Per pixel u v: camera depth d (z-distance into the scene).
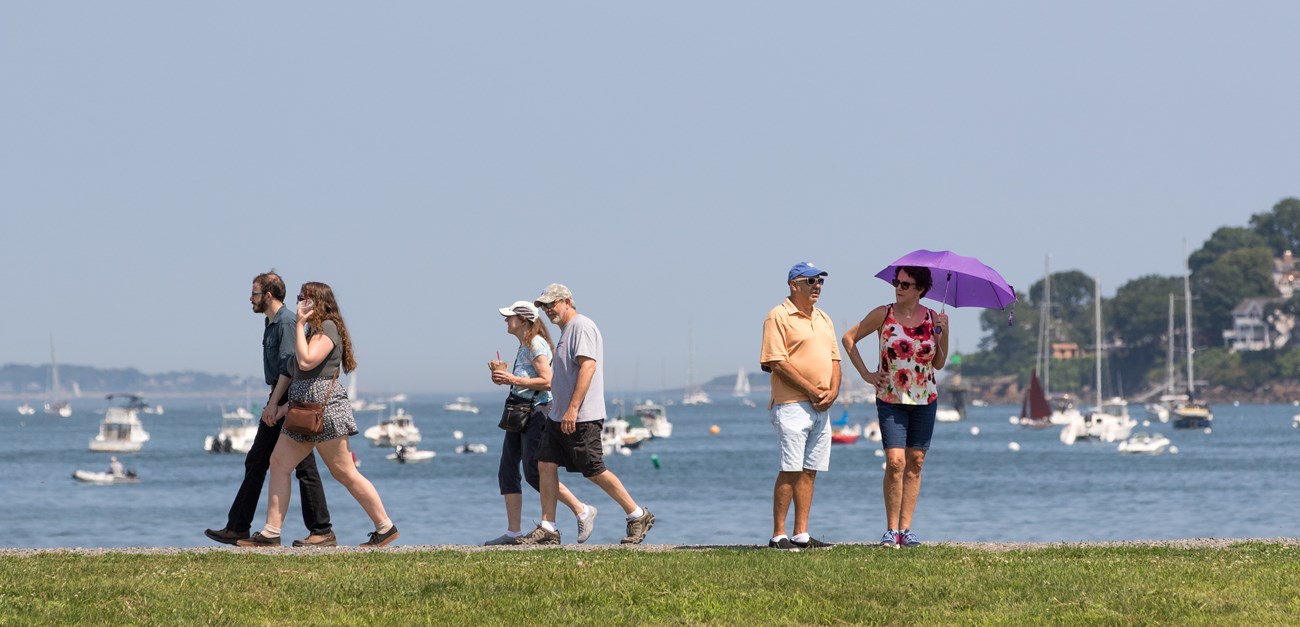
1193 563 25.78
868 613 21.17
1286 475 187.00
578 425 30.94
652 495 157.00
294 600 22.05
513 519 33.03
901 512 28.67
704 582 23.39
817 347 27.97
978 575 24.08
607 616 20.97
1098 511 132.50
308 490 31.14
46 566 25.03
